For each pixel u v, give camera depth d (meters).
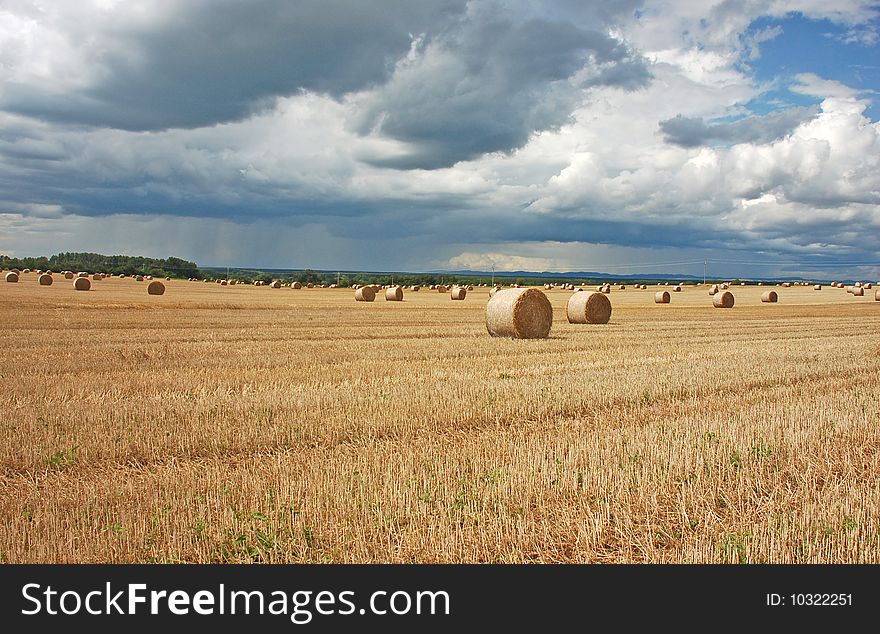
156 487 8.43
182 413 12.34
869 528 7.07
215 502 7.83
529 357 21.31
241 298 63.34
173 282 108.06
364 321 38.03
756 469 9.06
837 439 10.55
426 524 7.14
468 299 72.88
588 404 13.53
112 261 189.12
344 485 8.19
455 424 11.89
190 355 21.28
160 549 6.67
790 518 7.38
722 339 28.91
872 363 19.88
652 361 20.28
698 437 10.51
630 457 9.39
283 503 7.69
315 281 154.50
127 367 18.39
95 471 9.30
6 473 9.19
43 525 7.23
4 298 46.97
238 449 10.38
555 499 7.93
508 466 8.96
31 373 17.20
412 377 16.92
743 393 14.91
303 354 21.67
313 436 11.01
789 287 122.44
